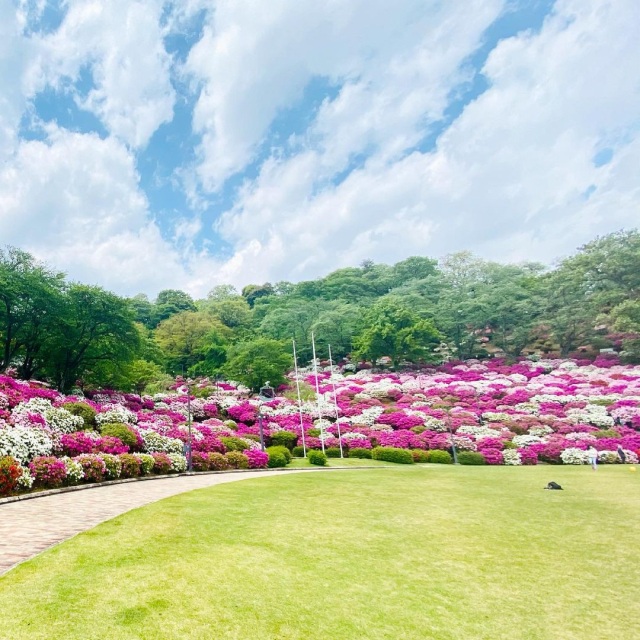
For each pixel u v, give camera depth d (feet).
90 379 94.38
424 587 16.85
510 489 44.75
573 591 16.88
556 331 157.07
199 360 171.22
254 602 14.33
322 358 184.34
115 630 11.74
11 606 12.85
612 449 83.10
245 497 34.81
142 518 25.36
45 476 36.09
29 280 74.69
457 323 173.78
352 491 40.57
